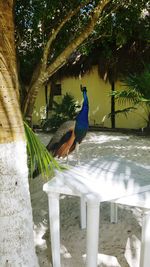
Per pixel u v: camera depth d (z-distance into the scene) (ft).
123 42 25.21
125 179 7.20
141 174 7.64
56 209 7.23
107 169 8.07
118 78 29.19
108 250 8.44
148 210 6.38
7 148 5.78
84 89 12.26
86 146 21.61
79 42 10.03
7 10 5.63
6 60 5.65
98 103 32.04
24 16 17.99
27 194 6.24
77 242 8.87
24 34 18.70
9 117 5.76
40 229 9.66
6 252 6.02
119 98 26.43
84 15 16.78
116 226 9.57
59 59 10.50
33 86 12.03
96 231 6.46
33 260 6.43
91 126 32.24
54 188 7.01
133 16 20.63
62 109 31.35
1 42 5.55
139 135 26.81
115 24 21.53
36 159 6.97
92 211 6.33
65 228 9.66
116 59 28.78
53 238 7.40
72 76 32.58
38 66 12.31
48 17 16.61
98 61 30.14
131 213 10.37
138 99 23.80
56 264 7.55
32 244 6.44
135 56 27.99
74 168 8.22
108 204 11.20
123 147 21.08
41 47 19.81
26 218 6.22
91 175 7.50
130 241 8.81
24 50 21.79
